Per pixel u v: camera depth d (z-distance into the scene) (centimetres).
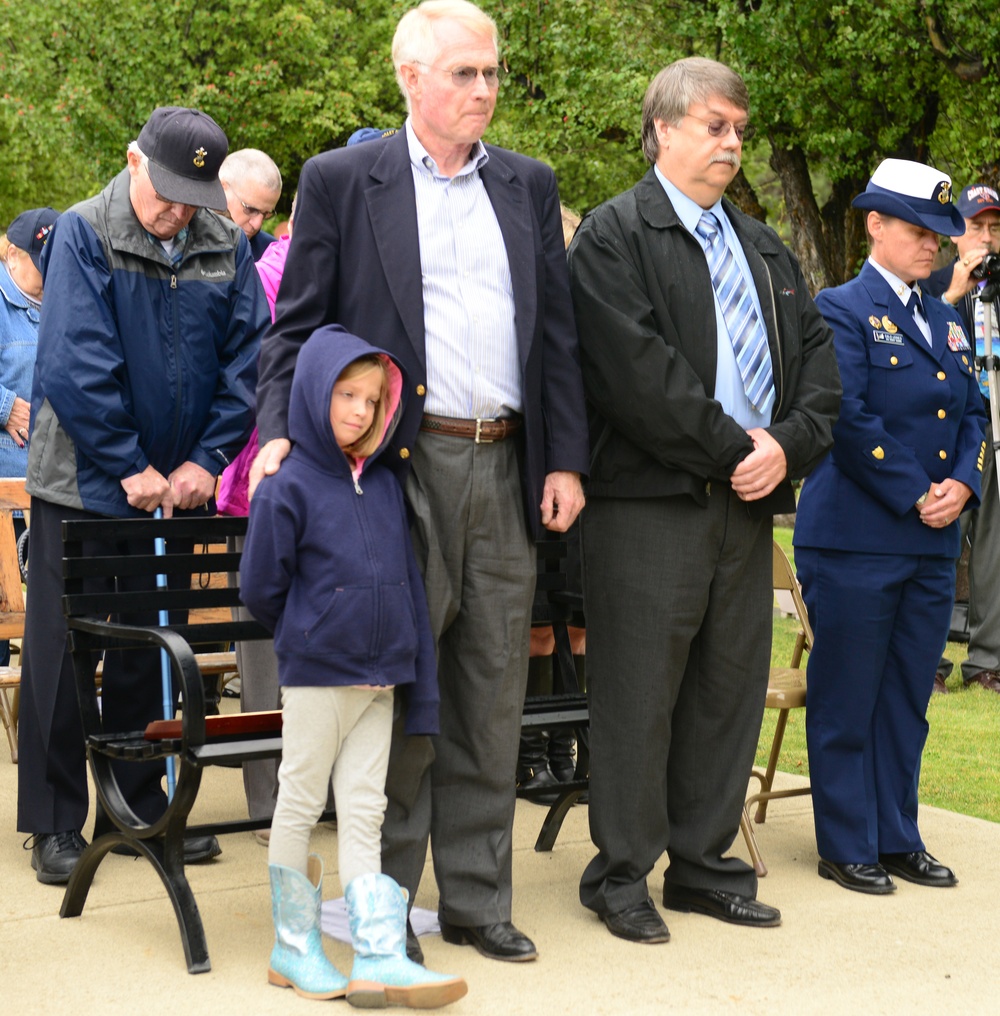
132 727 387
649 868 337
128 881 371
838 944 331
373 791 292
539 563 403
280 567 286
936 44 1206
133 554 380
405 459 304
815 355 352
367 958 281
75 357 362
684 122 333
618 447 336
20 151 2148
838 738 384
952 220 391
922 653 394
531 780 477
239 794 473
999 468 609
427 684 296
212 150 369
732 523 335
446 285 309
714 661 342
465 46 301
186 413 386
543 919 346
